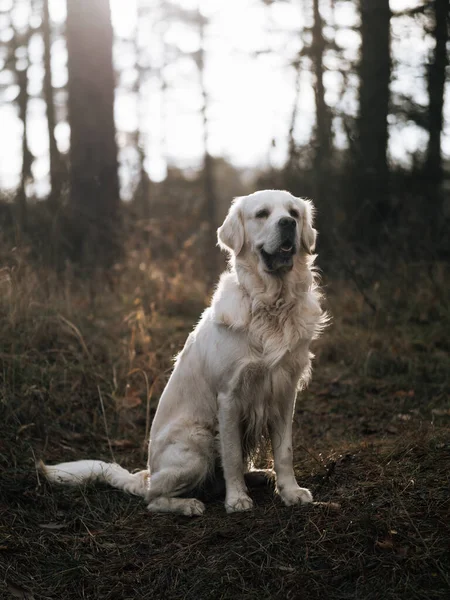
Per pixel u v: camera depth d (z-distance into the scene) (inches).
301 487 139.3
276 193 144.7
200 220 477.4
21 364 192.2
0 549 124.2
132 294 285.7
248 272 140.6
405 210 358.9
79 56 340.5
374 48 379.9
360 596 101.9
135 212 366.6
